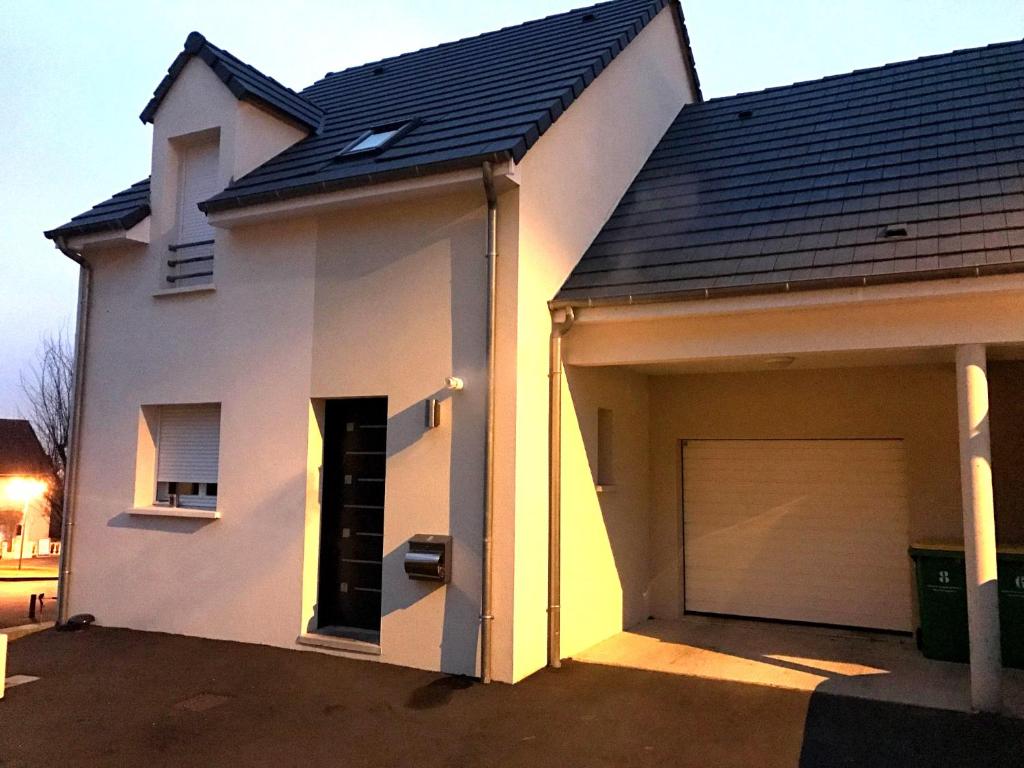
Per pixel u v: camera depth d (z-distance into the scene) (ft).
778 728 18.22
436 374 23.56
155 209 30.35
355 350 25.05
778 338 21.93
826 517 28.94
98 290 31.22
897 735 17.74
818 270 21.27
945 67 33.83
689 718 18.92
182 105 30.50
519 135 22.53
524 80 28.60
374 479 25.81
